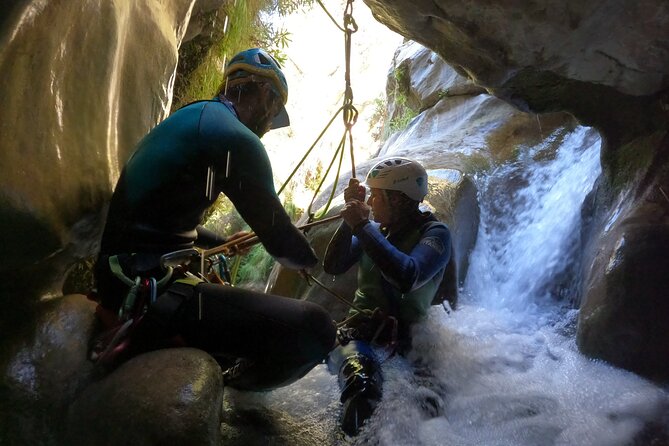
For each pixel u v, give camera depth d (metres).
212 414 2.28
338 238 3.27
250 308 2.60
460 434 2.82
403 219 3.22
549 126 5.67
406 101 8.05
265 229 2.64
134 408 2.24
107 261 2.62
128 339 2.48
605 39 3.47
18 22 2.43
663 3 3.17
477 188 5.03
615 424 2.78
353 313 3.22
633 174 3.87
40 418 2.46
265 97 2.86
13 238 2.46
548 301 4.34
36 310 2.75
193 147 2.57
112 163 2.91
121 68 3.12
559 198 4.77
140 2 3.34
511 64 3.73
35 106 2.53
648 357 3.17
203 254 2.77
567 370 3.29
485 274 4.74
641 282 3.26
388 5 3.73
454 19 3.53
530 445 2.71
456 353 3.28
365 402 2.76
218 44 5.10
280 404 2.98
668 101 3.72
